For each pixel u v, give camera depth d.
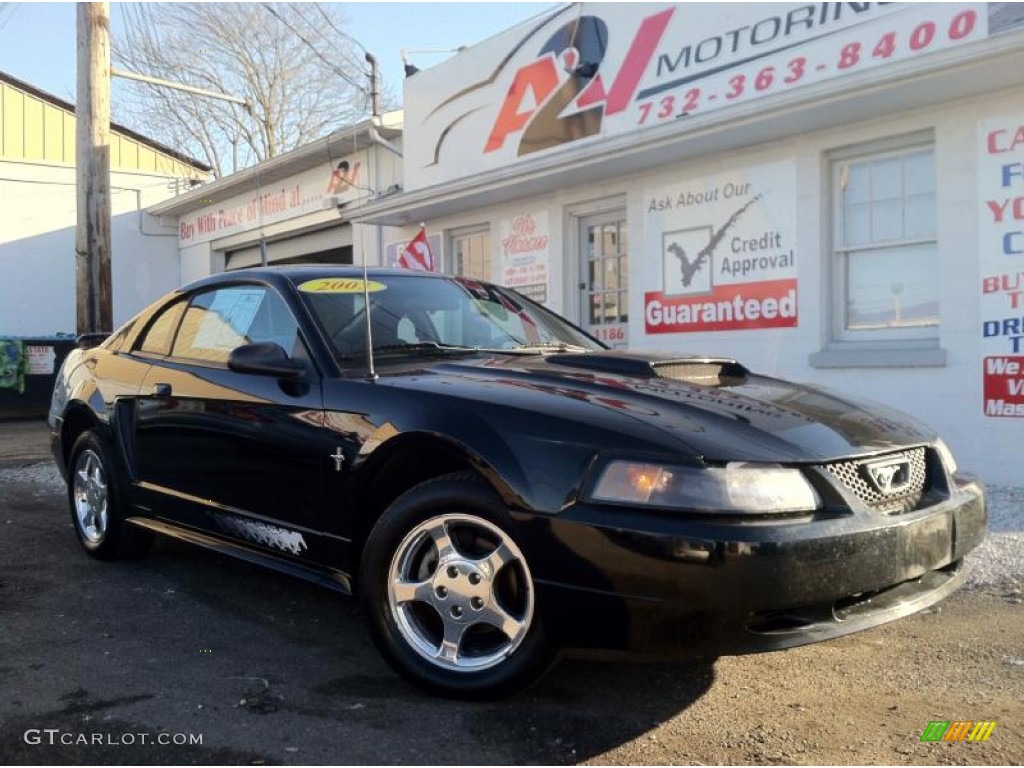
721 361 4.05
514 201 10.90
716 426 3.04
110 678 3.47
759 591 2.70
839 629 2.88
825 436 3.13
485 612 3.11
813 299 7.95
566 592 2.87
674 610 2.74
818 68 7.59
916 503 3.28
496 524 3.05
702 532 2.72
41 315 19.12
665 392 3.38
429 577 3.28
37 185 19.03
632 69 9.15
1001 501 6.31
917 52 6.96
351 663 3.63
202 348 4.62
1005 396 6.79
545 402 3.19
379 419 3.44
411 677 3.24
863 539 2.89
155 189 20.22
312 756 2.82
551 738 2.95
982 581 4.72
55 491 7.92
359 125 13.31
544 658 3.01
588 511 2.86
